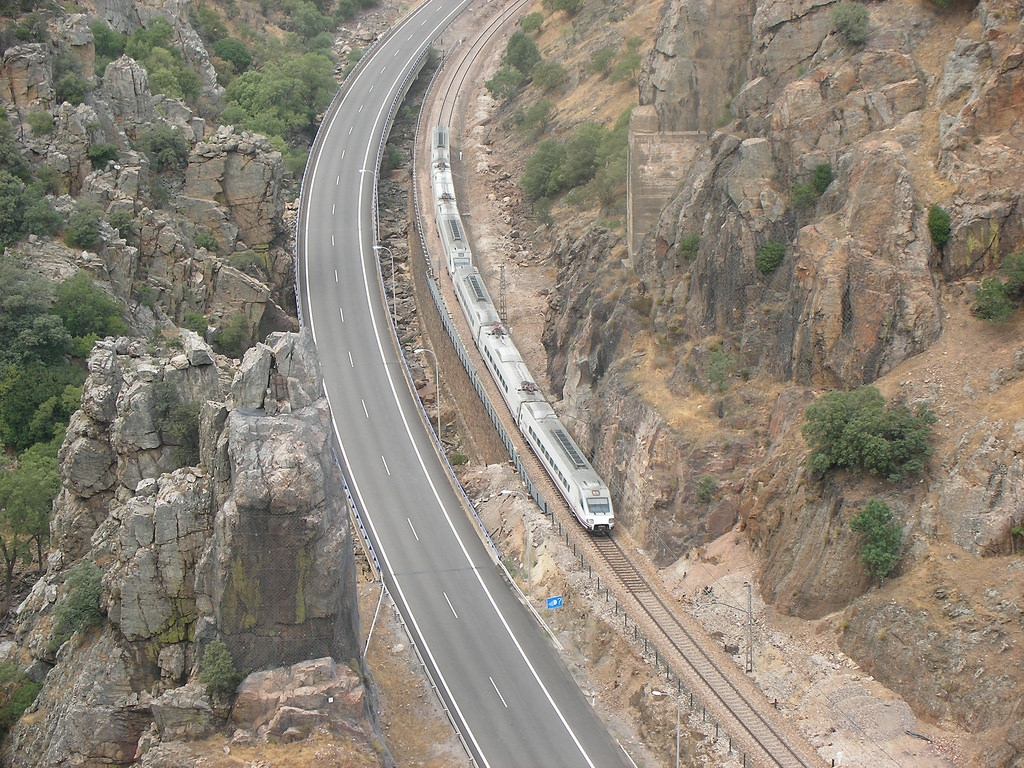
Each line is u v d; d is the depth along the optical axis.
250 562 81.50
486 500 130.38
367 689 88.12
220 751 78.94
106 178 157.00
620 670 99.69
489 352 147.38
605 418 123.81
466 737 94.06
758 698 91.81
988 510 87.56
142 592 83.19
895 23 113.00
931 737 83.06
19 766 85.50
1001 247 98.25
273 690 81.19
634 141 130.12
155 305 151.00
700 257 116.88
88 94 164.88
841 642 92.19
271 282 171.38
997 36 103.44
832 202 106.50
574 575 111.19
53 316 134.25
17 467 123.25
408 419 144.75
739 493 107.19
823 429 96.06
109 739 83.25
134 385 90.75
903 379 97.50
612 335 127.38
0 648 108.00
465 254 168.88
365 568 117.12
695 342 117.25
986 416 91.25
